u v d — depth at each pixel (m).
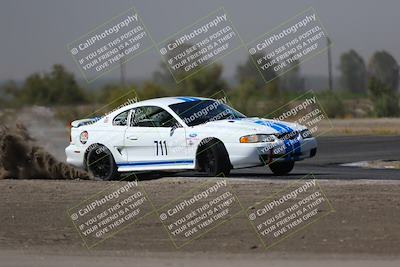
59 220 24.91
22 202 27.56
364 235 21.17
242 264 18.47
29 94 61.09
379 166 40.84
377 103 117.69
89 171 34.75
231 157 31.14
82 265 18.84
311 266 18.03
